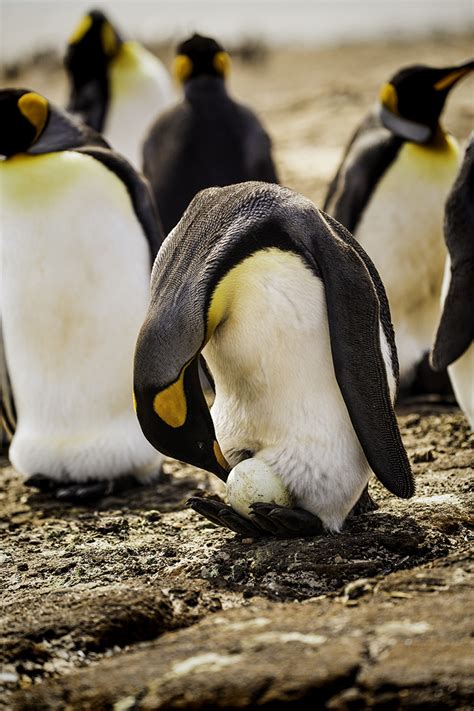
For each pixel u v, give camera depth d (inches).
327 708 247.9
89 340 482.0
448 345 449.7
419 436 512.7
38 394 493.0
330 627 281.7
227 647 276.1
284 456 356.8
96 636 300.8
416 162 589.6
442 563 329.4
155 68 1046.4
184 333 337.4
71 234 471.8
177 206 763.4
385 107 610.2
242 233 340.8
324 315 342.6
